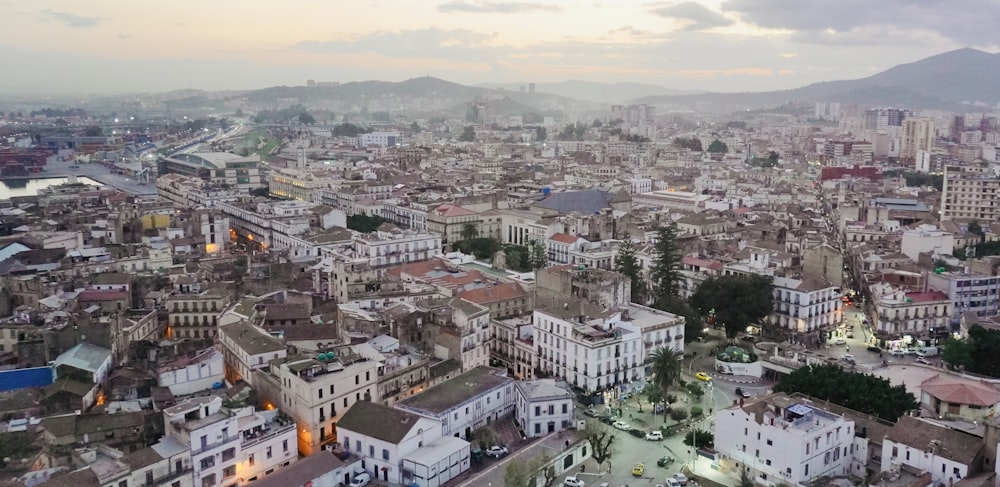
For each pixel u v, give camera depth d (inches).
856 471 7037.4
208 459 6417.3
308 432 7308.1
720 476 7126.0
